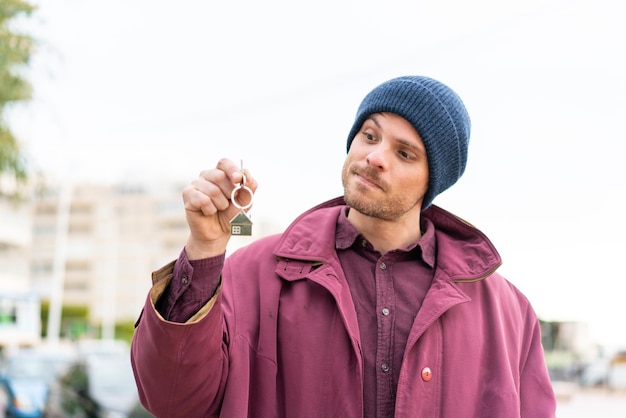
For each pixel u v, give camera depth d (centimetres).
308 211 200
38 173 957
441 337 179
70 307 5200
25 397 998
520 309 202
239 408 168
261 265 187
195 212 157
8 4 823
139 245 7031
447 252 190
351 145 184
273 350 175
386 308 180
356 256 188
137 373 167
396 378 174
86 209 6950
